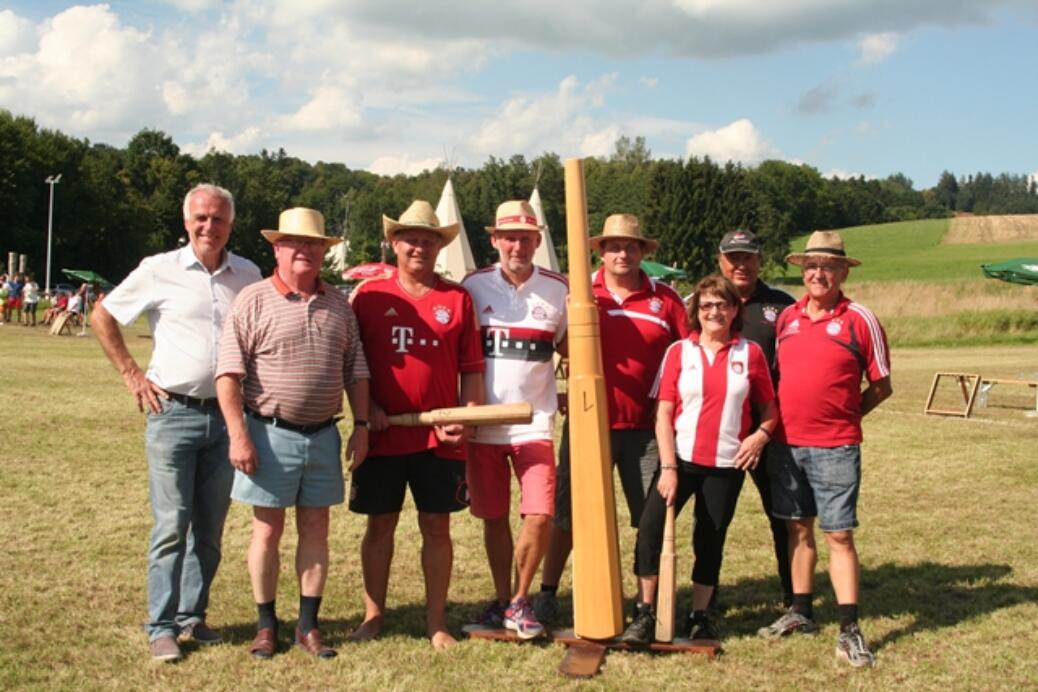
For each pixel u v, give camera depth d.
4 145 60.59
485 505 4.88
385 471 4.69
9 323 32.97
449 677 4.23
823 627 4.97
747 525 7.12
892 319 31.22
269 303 4.38
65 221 65.19
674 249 70.44
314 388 4.38
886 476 9.02
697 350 4.72
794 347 4.75
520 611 4.73
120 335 4.50
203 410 4.51
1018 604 5.31
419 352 4.61
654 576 4.80
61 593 5.25
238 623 4.92
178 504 4.46
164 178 83.75
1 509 7.06
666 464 4.67
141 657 4.38
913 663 4.44
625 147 120.50
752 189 74.81
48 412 11.88
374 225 87.81
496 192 81.00
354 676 4.21
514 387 4.81
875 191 155.88
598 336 4.62
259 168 90.25
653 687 4.15
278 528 4.52
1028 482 8.74
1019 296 33.84
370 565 4.79
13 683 4.04
